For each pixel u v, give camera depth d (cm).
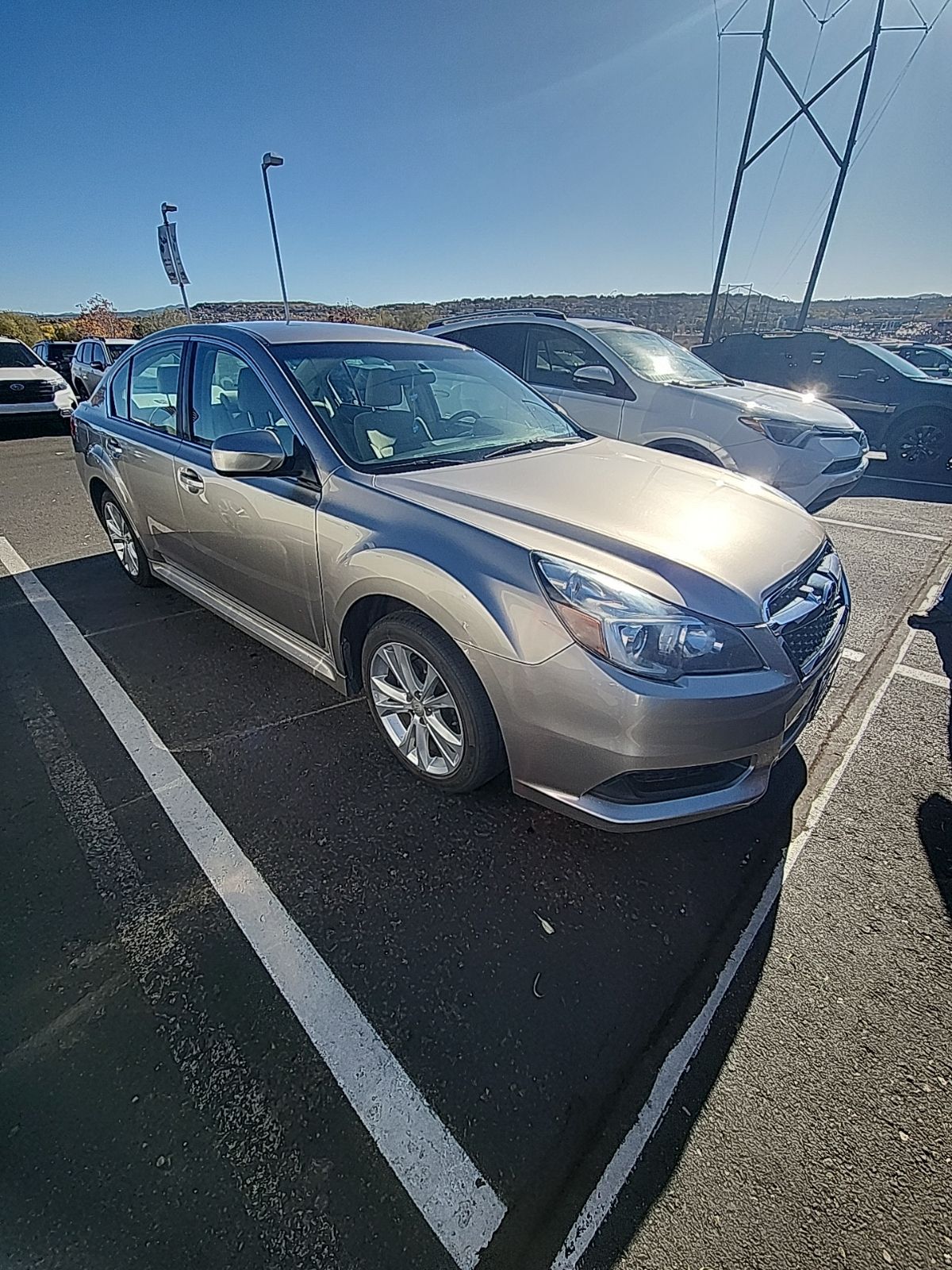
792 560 212
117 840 216
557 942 184
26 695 299
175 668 323
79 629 366
